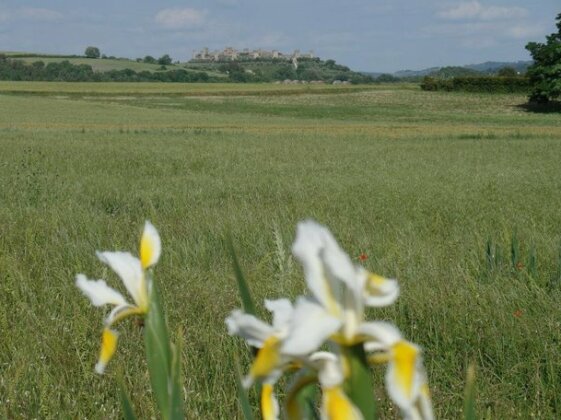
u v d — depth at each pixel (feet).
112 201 47.44
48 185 53.78
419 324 19.21
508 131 172.76
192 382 15.62
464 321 19.03
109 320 4.99
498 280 23.20
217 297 21.02
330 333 3.42
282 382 14.82
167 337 5.03
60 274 24.57
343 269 3.54
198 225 35.63
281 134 157.99
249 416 5.55
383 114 292.20
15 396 14.62
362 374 3.52
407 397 3.25
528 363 16.48
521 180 64.75
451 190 55.06
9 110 260.42
